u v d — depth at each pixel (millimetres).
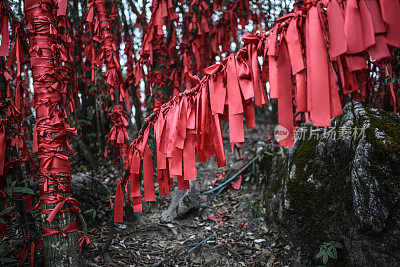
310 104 1005
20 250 2109
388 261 1863
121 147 3139
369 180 1979
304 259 2424
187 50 3883
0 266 2035
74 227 1782
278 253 2555
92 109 4438
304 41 1080
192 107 1497
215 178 3963
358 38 889
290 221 2707
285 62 1088
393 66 2037
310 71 1003
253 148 4523
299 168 2719
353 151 2223
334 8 942
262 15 4309
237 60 1285
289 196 2697
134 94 4402
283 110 1067
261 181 3475
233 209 3344
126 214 3096
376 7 892
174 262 2502
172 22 3740
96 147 4707
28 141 4230
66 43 1913
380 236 1914
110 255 2461
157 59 3508
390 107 2385
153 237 2891
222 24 4324
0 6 1618
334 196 2342
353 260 2068
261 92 1218
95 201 3061
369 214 1921
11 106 1821
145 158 1751
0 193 1824
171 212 3268
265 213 3086
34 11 1681
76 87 2561
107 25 2875
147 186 1737
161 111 1673
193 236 2910
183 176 1626
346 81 1088
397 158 1957
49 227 1705
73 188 2838
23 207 1999
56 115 1712
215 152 1492
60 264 1714
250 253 2598
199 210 3357
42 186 1689
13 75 2057
